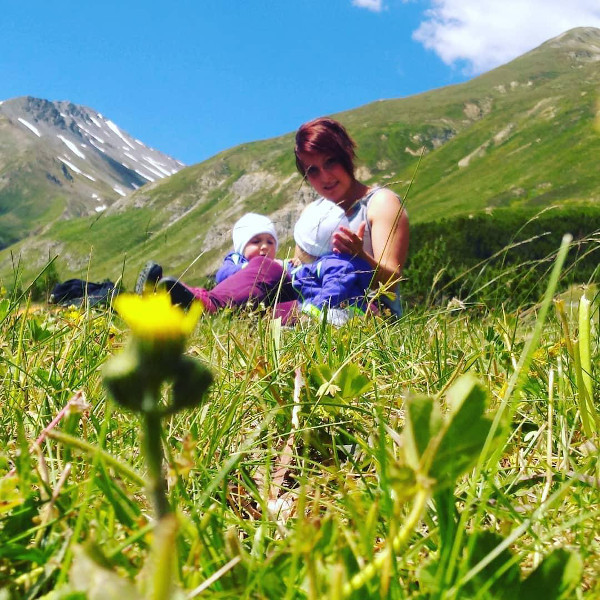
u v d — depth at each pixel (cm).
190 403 19
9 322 91
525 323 97
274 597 30
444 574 30
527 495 50
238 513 48
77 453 50
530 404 71
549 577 29
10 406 62
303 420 67
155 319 18
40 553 32
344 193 193
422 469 25
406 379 81
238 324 121
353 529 39
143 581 21
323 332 92
